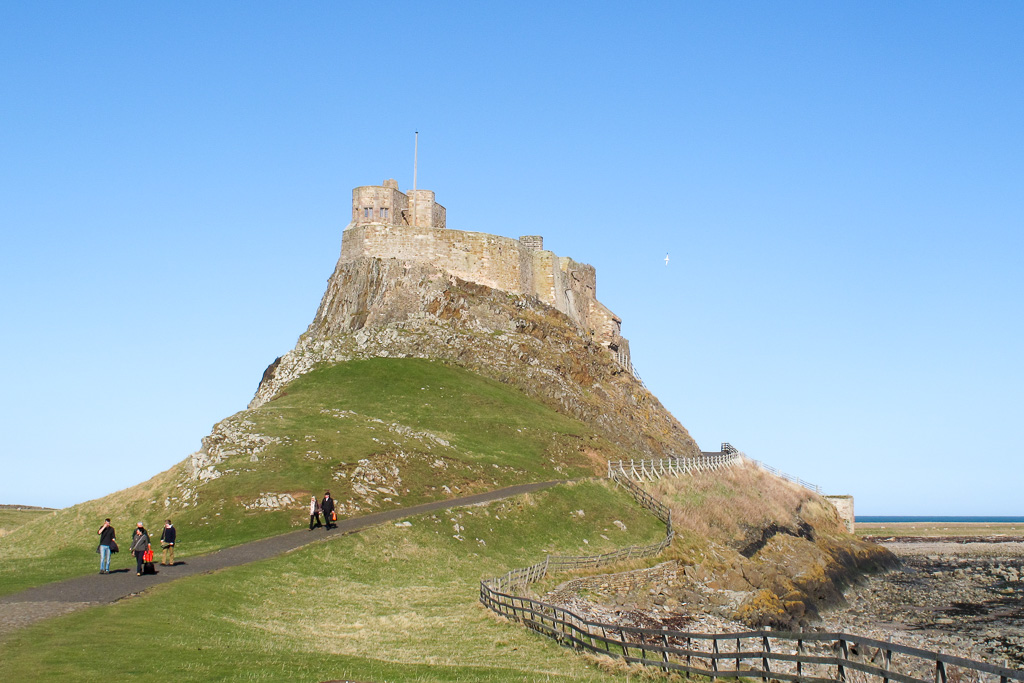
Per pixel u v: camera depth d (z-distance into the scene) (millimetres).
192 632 31500
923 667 45062
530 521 63719
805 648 48094
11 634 28766
